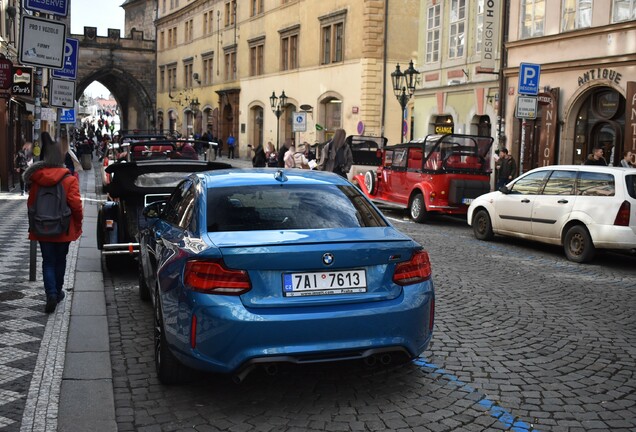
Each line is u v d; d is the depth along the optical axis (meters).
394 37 35.28
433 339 6.51
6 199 19.91
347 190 5.61
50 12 8.63
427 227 16.97
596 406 4.84
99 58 71.75
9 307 7.28
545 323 7.25
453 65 25.81
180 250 4.80
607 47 18.78
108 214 9.42
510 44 22.38
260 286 4.39
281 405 4.77
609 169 11.66
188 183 6.05
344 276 4.53
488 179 17.70
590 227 11.45
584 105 20.09
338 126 38.22
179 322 4.57
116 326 6.89
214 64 56.56
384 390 5.08
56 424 4.34
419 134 28.52
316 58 39.81
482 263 11.31
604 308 8.08
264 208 5.07
